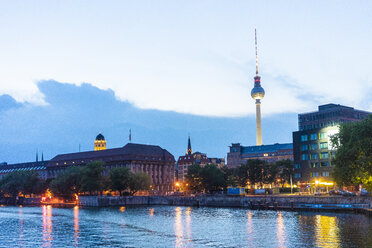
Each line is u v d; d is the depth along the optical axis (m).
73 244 70.12
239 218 105.56
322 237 69.00
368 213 96.12
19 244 71.19
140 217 117.19
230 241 69.38
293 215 107.81
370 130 94.12
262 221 96.12
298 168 179.50
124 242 70.94
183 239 72.88
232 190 168.12
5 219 118.75
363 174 91.94
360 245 61.34
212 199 159.62
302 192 169.50
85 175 199.62
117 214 130.50
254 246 64.19
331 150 164.12
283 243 65.50
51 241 73.75
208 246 65.38
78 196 198.12
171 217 115.00
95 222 105.06
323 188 165.50
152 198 194.00
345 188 151.88
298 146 180.25
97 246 67.62
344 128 105.06
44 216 128.50
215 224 93.69
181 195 199.50
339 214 105.06
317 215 104.75
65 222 106.94
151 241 71.38
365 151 92.62
